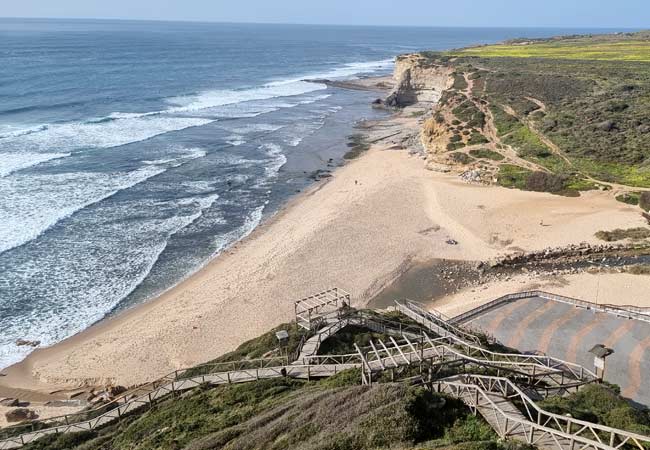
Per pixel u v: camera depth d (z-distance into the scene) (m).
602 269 34.69
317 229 41.84
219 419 17.16
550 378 18.61
